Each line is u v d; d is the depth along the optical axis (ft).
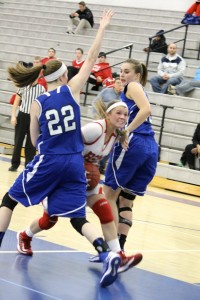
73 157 16.03
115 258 15.29
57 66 16.66
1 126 55.21
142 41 62.18
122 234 19.31
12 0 76.18
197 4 56.59
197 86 49.78
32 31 68.33
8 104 55.01
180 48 58.23
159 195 39.27
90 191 17.07
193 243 24.77
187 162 43.93
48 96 16.24
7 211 16.49
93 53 16.81
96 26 67.62
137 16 67.56
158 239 24.49
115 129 17.12
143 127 19.11
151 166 19.30
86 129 16.63
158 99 49.49
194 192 41.86
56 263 17.79
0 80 58.75
